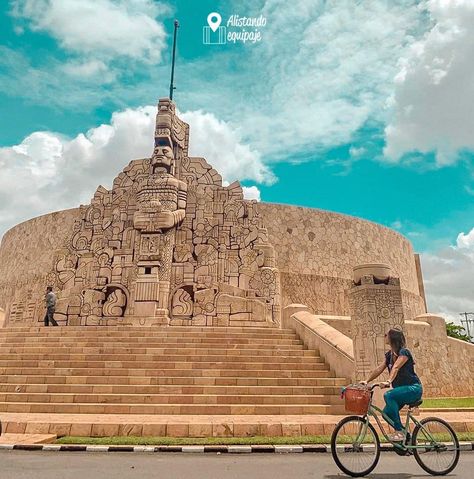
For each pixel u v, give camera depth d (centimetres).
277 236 2442
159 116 2152
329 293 2441
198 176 2170
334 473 551
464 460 641
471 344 2036
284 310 1753
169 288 1950
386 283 1085
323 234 2553
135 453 672
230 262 2003
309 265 2447
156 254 1959
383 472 563
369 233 2734
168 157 2114
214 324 1878
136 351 1341
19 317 2255
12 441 713
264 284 1955
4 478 508
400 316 1062
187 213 2102
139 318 1861
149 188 2073
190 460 628
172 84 2372
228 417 931
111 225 2095
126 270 1988
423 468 549
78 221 2161
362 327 1059
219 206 2112
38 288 2591
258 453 682
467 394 1922
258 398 1055
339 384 1147
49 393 1075
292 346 1427
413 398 568
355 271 1122
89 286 1984
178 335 1498
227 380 1148
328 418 923
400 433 558
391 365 597
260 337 1510
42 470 549
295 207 2547
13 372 1212
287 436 789
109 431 784
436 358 1894
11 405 995
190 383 1143
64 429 787
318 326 1435
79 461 609
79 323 1911
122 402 1041
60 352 1355
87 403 1028
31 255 2783
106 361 1260
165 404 1021
